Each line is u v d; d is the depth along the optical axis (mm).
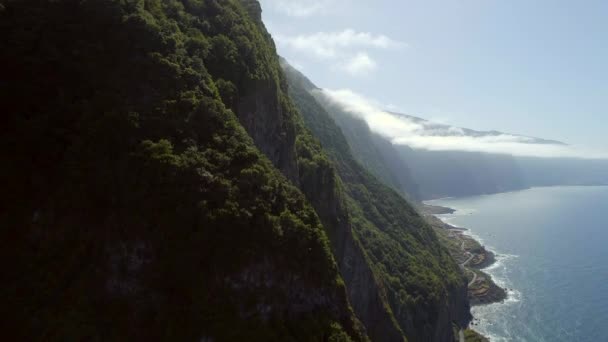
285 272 52219
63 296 45250
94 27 58938
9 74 53531
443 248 193750
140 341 44688
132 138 51312
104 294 46188
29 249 47344
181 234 47875
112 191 49031
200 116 57906
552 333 154625
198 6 79688
